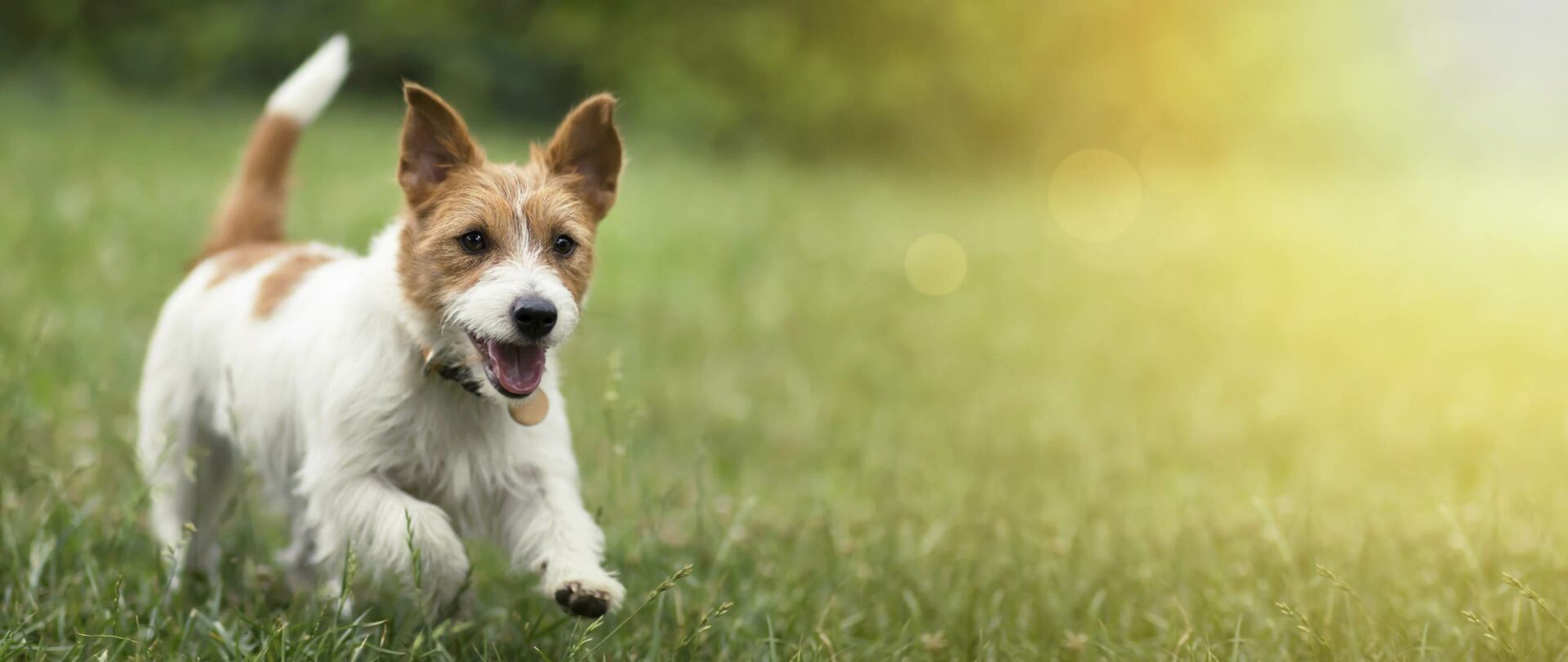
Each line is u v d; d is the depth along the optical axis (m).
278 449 3.69
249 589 3.67
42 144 12.26
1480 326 9.52
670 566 3.87
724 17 28.34
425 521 3.21
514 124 26.31
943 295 10.57
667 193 15.10
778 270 10.64
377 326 3.37
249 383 3.70
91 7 23.67
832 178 22.05
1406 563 4.05
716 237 11.93
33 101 17.80
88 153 12.11
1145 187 27.48
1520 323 9.62
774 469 5.45
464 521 3.49
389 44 25.06
